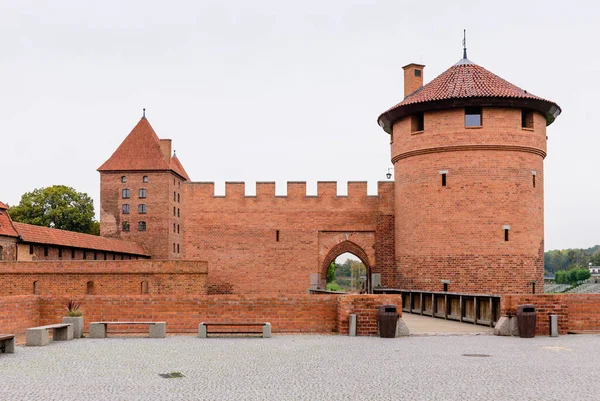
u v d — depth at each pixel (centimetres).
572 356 1602
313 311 2150
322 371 1376
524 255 3341
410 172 3581
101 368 1418
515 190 3359
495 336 2048
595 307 2148
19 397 1115
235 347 1778
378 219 3938
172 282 4175
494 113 3366
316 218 3978
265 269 3978
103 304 2155
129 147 10306
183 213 4044
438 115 3438
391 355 1617
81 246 5881
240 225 4006
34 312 2178
